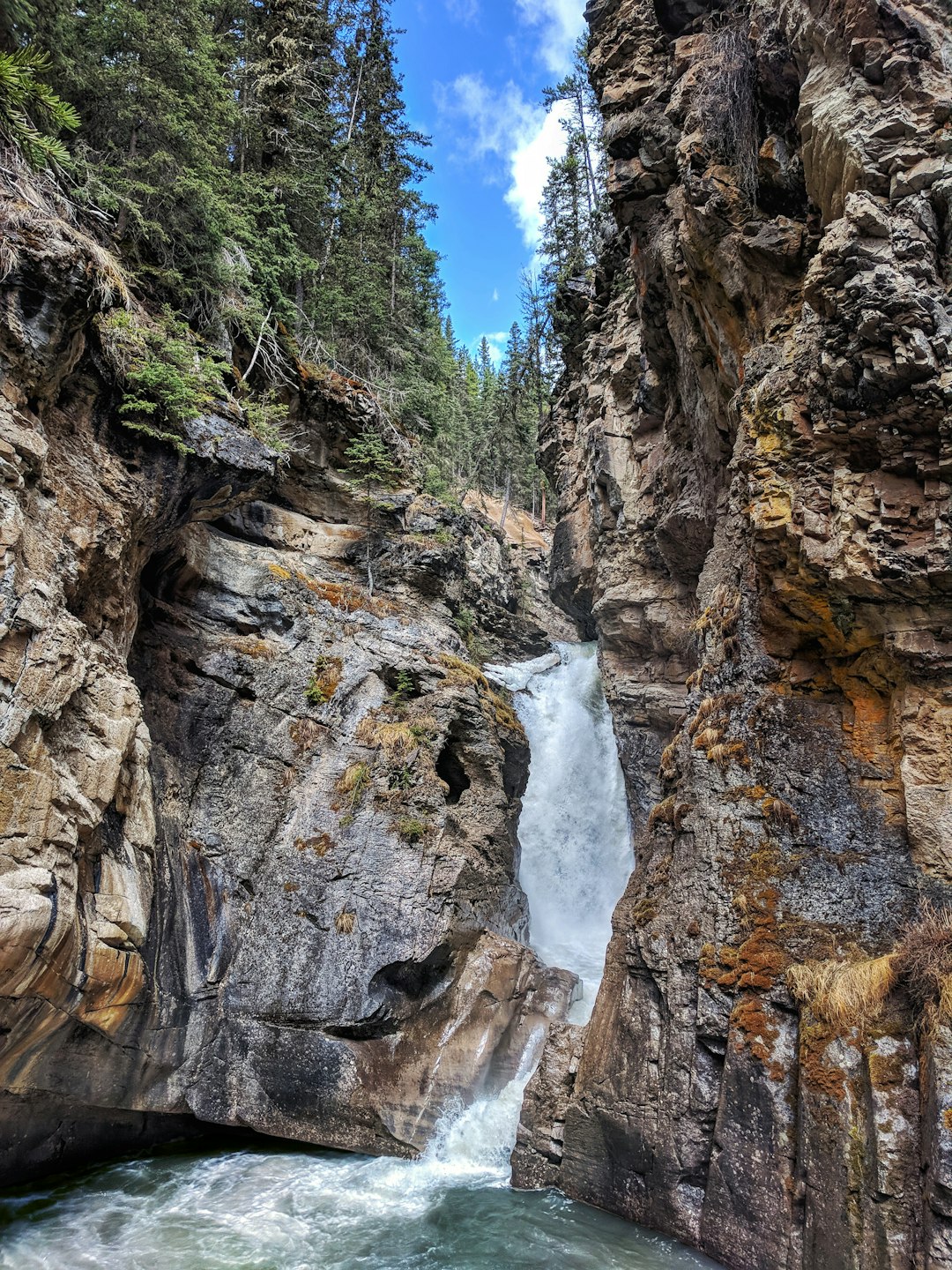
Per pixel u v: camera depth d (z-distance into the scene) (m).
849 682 9.73
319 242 24.50
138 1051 11.06
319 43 25.47
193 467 13.16
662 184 15.22
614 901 21.75
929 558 8.38
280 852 13.90
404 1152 12.05
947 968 7.29
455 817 16.23
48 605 9.47
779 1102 8.20
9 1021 8.78
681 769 11.41
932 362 8.12
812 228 10.74
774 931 9.05
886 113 8.84
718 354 13.27
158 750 13.25
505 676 25.62
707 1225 8.50
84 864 9.93
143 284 14.74
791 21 10.11
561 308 27.77
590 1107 10.37
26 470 9.72
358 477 20.00
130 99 14.82
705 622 12.23
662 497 19.59
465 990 14.02
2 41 12.13
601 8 16.42
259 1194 10.78
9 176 10.64
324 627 16.69
